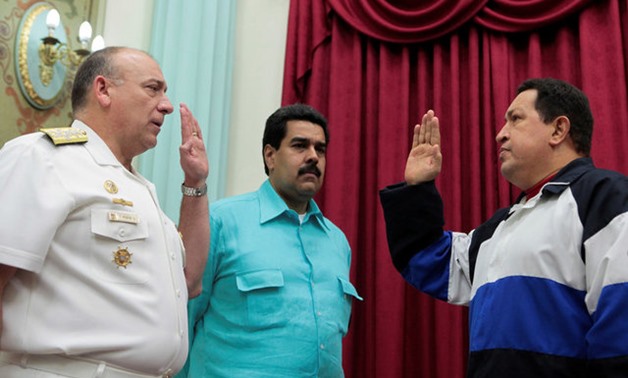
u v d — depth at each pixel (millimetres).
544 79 1956
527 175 1896
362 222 3400
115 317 1502
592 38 3225
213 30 3699
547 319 1616
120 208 1605
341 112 3469
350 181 3377
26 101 3203
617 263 1495
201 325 2209
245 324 2084
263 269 2145
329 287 2223
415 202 2117
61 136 1626
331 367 2119
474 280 1896
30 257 1418
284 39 3785
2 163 1512
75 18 3547
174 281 1678
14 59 3158
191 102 3551
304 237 2291
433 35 3439
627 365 1417
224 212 2279
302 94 3605
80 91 1792
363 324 3277
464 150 3363
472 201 3232
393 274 3205
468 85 3408
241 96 3732
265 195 2357
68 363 1454
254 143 3646
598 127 3107
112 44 3709
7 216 1431
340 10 3557
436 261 2107
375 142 3459
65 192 1511
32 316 1448
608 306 1474
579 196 1676
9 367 1454
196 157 2008
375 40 3562
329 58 3617
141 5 3779
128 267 1563
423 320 3197
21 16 3223
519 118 1913
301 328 2082
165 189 3432
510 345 1629
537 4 3305
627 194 1594
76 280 1498
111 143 1755
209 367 2086
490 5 3404
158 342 1545
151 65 1838
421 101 3445
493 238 1877
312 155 2332
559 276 1642
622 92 3115
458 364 3033
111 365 1494
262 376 2006
